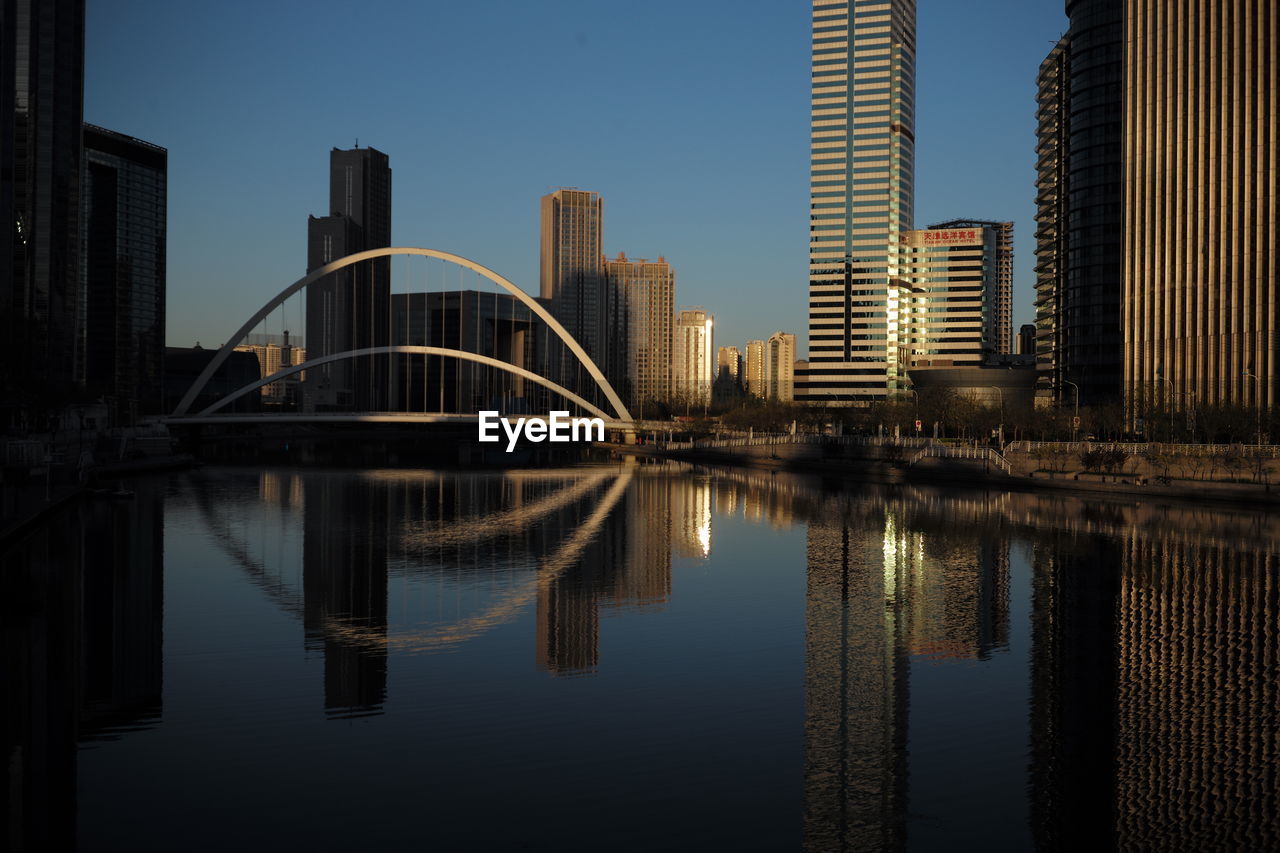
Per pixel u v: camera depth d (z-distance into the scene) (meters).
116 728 23.77
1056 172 174.25
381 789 20.17
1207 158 116.25
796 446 149.25
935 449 119.75
